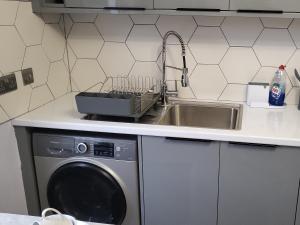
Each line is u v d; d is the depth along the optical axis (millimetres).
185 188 1727
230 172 1637
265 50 2000
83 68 2318
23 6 1812
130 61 2221
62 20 2223
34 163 1923
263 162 1576
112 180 1786
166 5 1742
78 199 1951
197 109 2119
